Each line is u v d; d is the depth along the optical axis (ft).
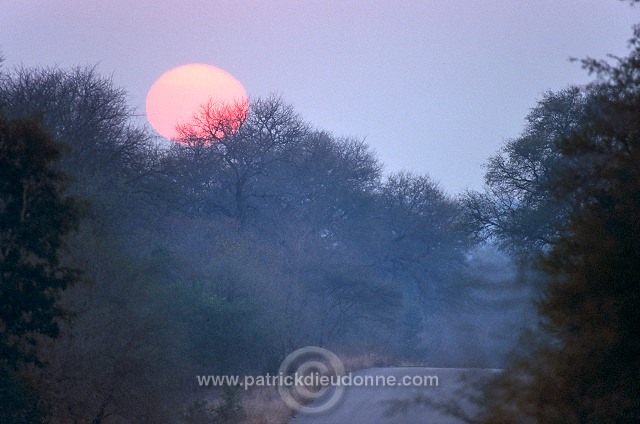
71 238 158.30
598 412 71.61
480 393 95.91
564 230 81.15
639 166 74.02
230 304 293.02
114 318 157.99
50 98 279.69
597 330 70.95
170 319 183.01
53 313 121.60
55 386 144.46
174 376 172.45
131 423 161.48
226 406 186.70
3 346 119.03
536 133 371.15
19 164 119.34
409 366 370.12
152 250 271.69
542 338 83.20
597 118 79.30
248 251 383.24
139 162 307.58
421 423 166.30
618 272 70.59
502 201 402.72
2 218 119.96
